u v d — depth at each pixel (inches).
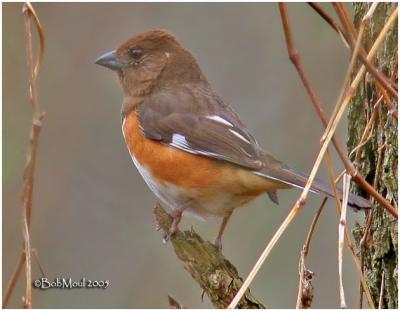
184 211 352.5
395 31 285.4
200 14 573.9
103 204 536.7
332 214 496.1
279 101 544.4
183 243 310.3
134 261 519.5
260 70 555.8
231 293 296.2
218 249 312.2
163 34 386.6
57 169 541.0
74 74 565.0
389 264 286.2
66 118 553.9
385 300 287.4
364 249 296.2
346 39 248.8
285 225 246.7
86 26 574.9
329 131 245.8
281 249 491.8
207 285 299.6
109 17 576.7
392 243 283.4
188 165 344.8
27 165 265.4
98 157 549.0
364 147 300.4
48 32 569.9
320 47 543.5
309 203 500.7
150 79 379.6
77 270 516.7
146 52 384.2
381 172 291.6
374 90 297.4
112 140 554.3
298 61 244.7
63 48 569.3
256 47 561.6
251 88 552.7
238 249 494.0
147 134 356.8
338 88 534.3
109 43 572.4
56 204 533.6
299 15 552.7
